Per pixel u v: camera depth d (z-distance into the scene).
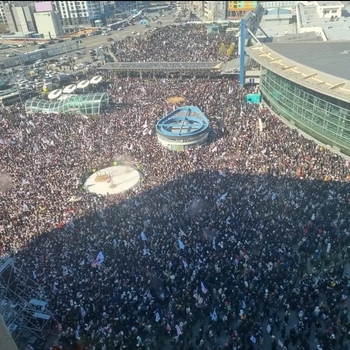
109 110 74.19
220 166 47.91
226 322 28.55
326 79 51.75
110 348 26.42
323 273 31.83
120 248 35.25
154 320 28.64
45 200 45.47
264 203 39.56
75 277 32.41
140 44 116.19
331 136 53.44
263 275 30.88
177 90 81.19
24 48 143.12
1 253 36.81
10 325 28.59
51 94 84.31
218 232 35.88
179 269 32.12
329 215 36.94
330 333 26.19
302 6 127.88
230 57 100.44
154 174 49.06
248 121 63.19
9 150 59.22
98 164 55.47
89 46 139.75
